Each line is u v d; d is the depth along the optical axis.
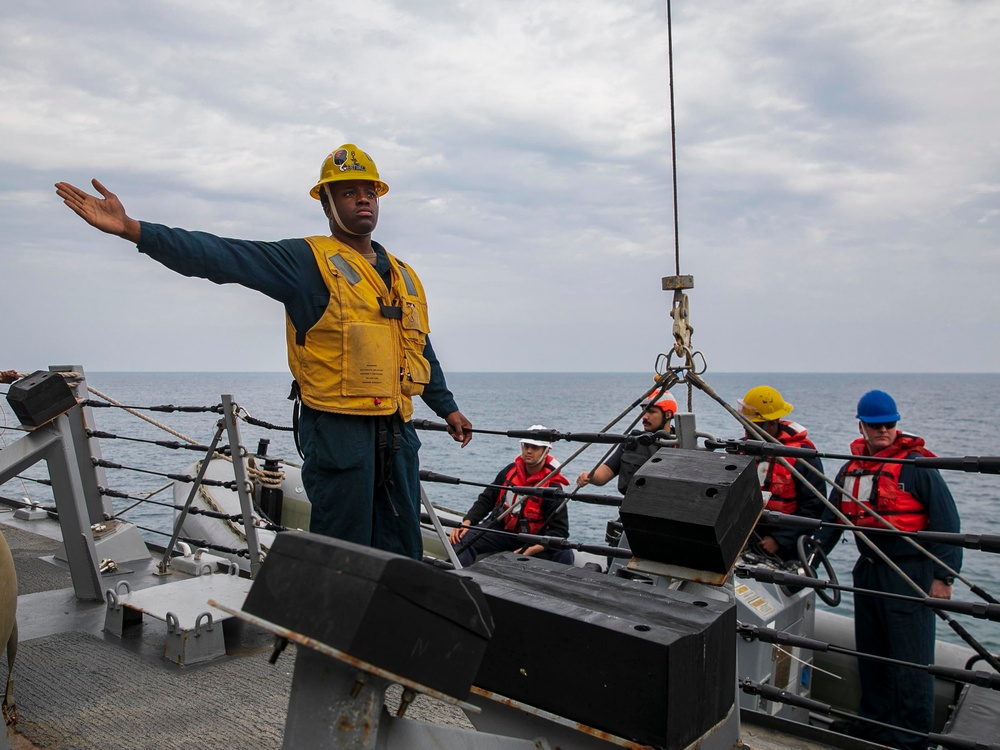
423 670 1.29
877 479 5.16
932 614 5.04
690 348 3.94
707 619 1.77
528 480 6.62
